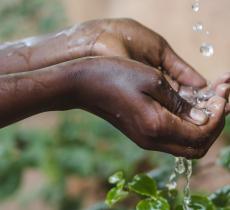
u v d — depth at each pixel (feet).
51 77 3.14
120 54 3.78
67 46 3.89
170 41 10.96
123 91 3.08
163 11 11.13
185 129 3.09
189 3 10.78
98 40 3.85
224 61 10.18
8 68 3.92
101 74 3.10
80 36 3.88
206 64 10.39
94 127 8.75
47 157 8.26
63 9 10.07
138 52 3.89
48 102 3.18
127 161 7.75
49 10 9.97
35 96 3.15
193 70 3.91
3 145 8.10
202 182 6.30
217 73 10.22
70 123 8.80
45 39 3.96
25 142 8.43
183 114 3.16
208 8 10.31
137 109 3.07
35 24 9.96
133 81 3.08
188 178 3.52
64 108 3.21
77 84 3.12
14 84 3.17
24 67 3.91
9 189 7.94
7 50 3.97
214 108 3.22
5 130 8.30
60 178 8.37
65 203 8.78
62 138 8.65
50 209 9.60
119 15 11.82
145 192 3.38
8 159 7.97
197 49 10.56
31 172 10.36
